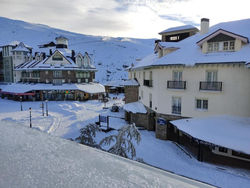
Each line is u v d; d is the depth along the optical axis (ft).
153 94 70.08
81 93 162.61
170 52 68.80
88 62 181.47
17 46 194.70
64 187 3.01
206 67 55.36
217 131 47.16
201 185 3.87
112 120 89.15
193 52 60.95
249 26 61.77
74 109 118.73
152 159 49.19
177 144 59.82
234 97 52.13
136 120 80.74
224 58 51.85
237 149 39.34
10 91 153.79
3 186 3.05
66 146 5.47
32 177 3.40
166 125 64.39
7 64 199.11
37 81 160.97
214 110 55.11
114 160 4.80
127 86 95.71
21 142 5.47
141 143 59.72
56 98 156.15
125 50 582.76
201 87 56.18
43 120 88.48
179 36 91.45
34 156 4.48
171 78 62.08
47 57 163.94
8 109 115.55
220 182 38.73
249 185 37.65
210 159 50.06
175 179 4.01
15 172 3.62
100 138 63.36
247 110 50.75
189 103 59.16
